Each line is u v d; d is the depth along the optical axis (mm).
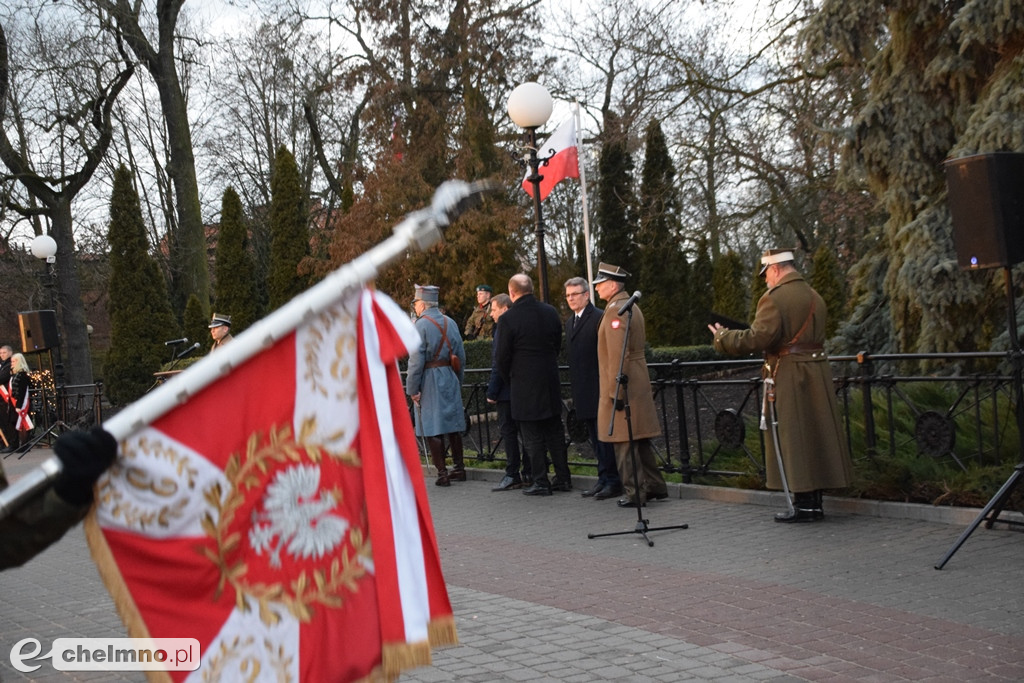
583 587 6316
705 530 7719
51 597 6793
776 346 7746
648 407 8711
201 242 32594
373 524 2338
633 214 26219
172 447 2188
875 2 11188
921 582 5902
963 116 10969
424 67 27719
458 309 25953
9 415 18125
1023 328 10328
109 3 27844
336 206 37438
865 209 17656
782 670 4574
